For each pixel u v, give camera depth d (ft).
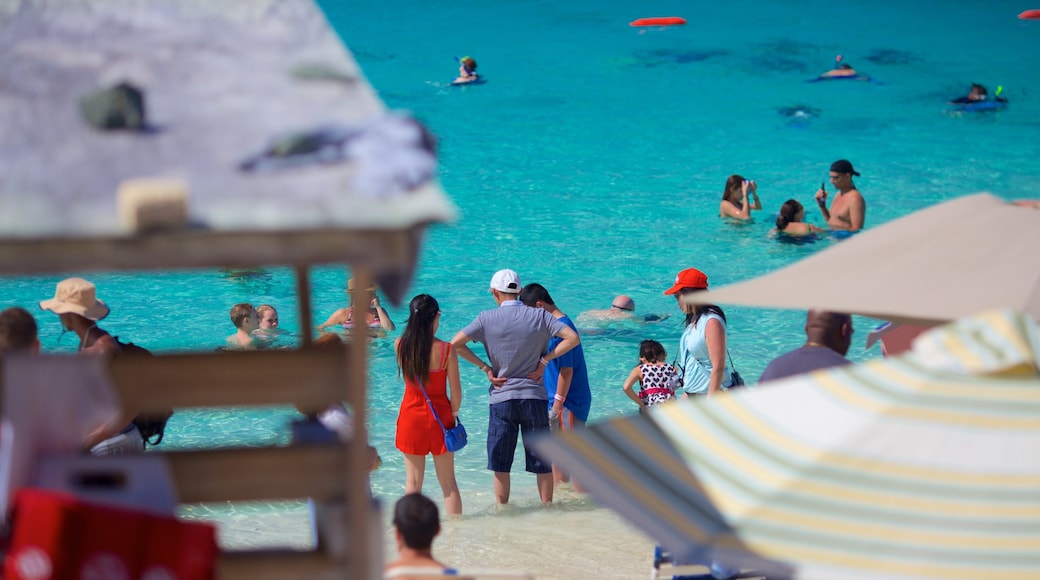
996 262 60.23
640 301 157.38
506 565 87.66
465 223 194.49
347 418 64.59
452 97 282.77
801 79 297.53
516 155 236.63
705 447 40.60
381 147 30.12
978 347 41.55
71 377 33.06
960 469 37.32
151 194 27.17
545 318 99.40
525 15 371.56
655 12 374.02
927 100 277.64
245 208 28.45
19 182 29.14
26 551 31.35
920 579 33.45
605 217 197.26
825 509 36.60
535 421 100.01
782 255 175.94
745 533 36.06
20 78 34.37
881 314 61.52
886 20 363.56
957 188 210.18
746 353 139.03
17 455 32.65
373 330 143.74
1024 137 246.88
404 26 358.02
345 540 35.78
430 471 111.55
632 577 85.10
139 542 32.45
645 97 282.56
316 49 38.32
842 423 39.81
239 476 35.94
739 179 194.80
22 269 27.53
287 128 32.65
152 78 35.24
